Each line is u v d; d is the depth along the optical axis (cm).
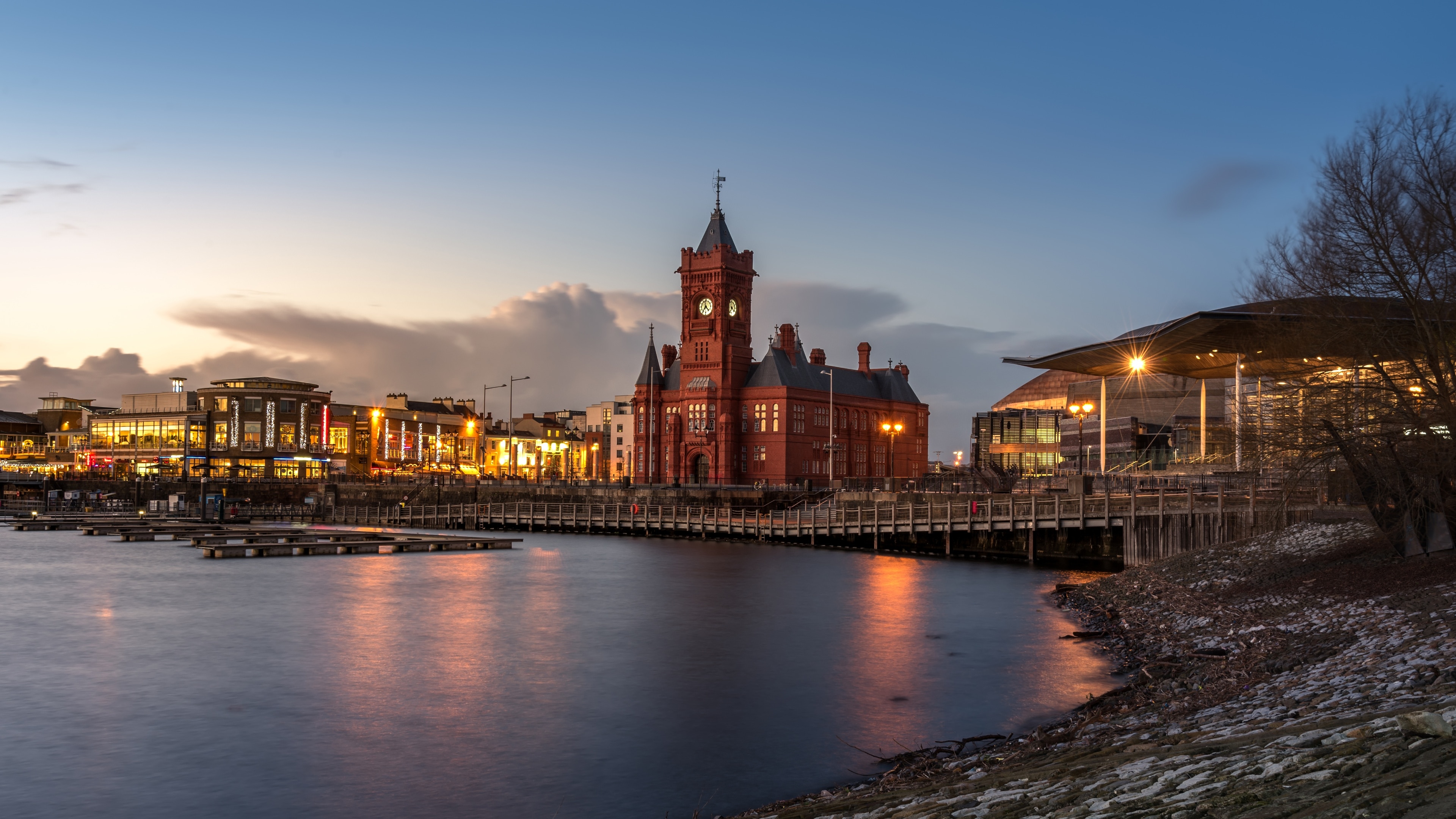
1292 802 1051
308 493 14550
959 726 2594
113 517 12000
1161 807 1156
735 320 14300
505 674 3281
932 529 7606
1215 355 7756
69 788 2175
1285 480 4422
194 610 4672
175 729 2619
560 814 2016
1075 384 12862
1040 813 1304
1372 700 1706
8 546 8231
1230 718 1883
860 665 3397
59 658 3519
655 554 7925
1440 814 880
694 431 14175
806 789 2136
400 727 2642
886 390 16488
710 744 2475
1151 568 5238
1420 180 3603
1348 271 3688
